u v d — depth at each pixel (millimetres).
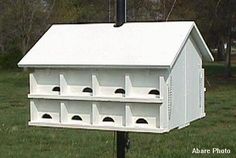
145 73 3916
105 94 4078
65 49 4312
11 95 18547
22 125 10445
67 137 8875
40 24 29141
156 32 4219
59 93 4242
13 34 30250
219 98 17016
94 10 28016
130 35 4254
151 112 3902
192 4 21906
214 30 22219
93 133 9273
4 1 29594
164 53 3879
